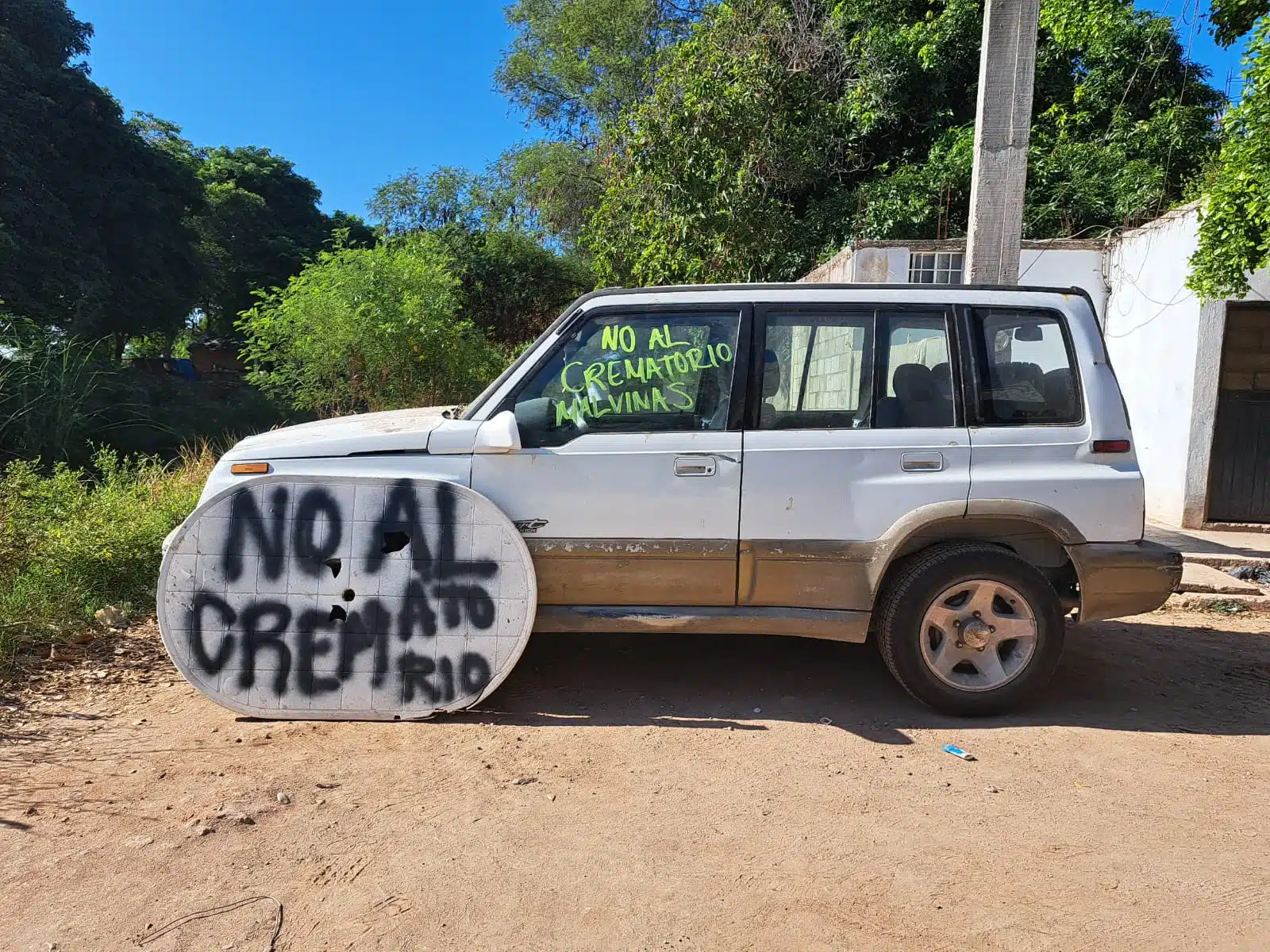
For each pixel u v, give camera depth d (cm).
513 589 385
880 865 279
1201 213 805
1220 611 607
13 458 1045
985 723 400
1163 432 915
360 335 1238
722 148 1455
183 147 3362
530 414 396
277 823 298
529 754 357
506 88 2689
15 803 308
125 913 247
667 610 402
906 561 407
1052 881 271
